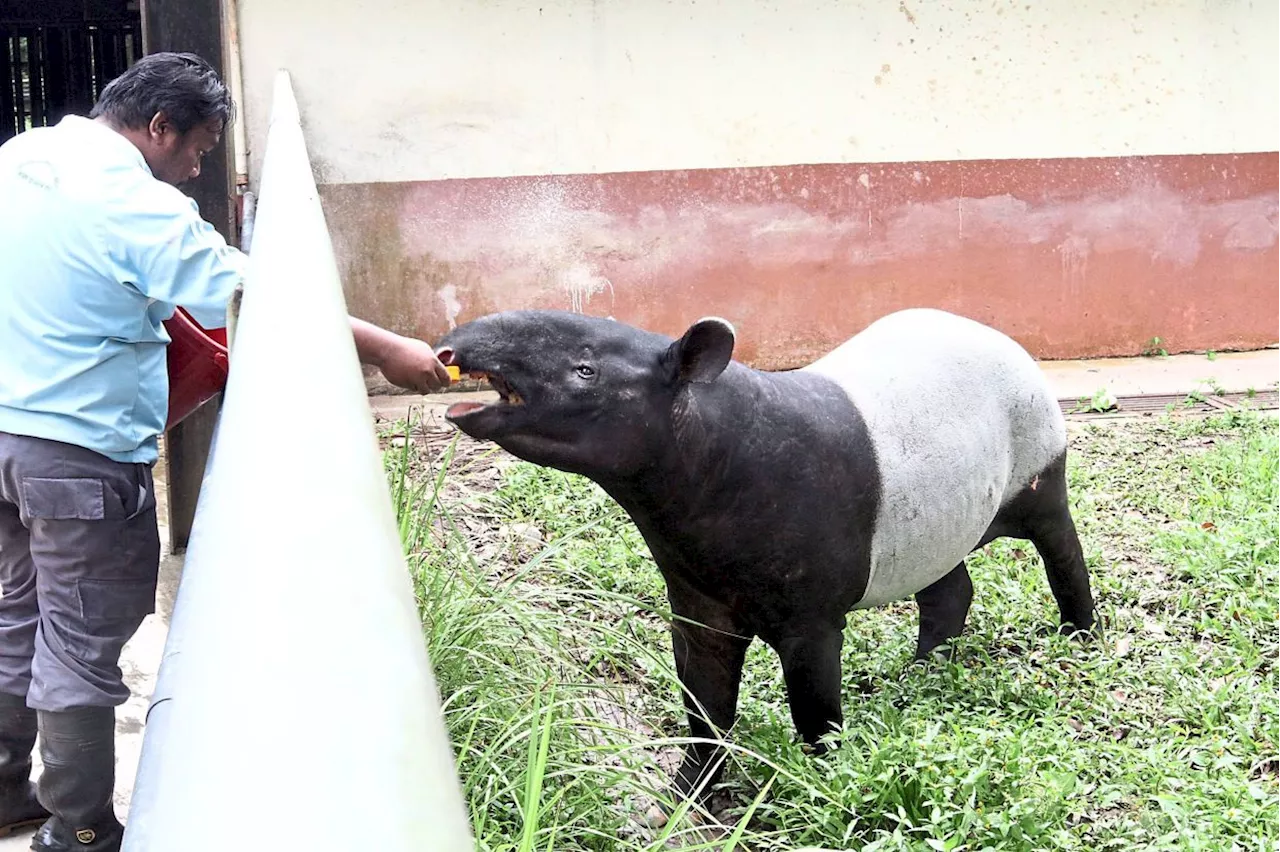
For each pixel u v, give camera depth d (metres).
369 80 9.46
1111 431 8.38
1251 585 5.74
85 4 15.13
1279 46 10.41
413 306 9.78
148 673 4.59
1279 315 10.78
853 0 9.93
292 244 1.86
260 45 9.28
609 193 9.88
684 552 3.76
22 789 3.61
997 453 4.54
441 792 0.63
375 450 1.07
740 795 4.04
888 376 4.21
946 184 10.26
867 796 3.65
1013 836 3.51
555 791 3.16
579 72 9.70
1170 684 4.75
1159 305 10.62
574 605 4.81
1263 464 7.20
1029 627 5.32
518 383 3.34
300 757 0.63
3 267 3.05
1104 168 10.38
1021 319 10.51
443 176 9.68
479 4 9.49
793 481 3.73
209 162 5.46
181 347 3.36
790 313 10.26
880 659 4.97
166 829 0.60
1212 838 3.60
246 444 1.03
